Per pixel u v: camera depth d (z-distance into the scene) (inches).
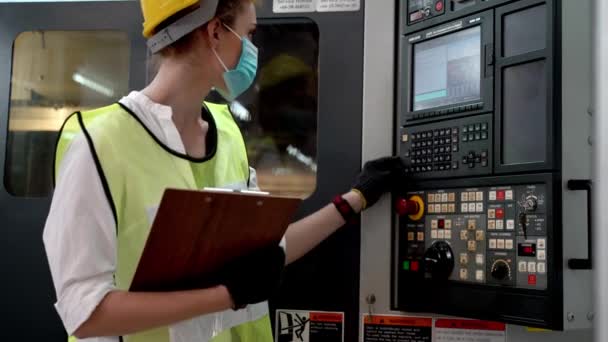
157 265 47.5
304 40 79.7
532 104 60.3
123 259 52.7
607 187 31.2
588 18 61.4
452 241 66.6
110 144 52.1
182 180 55.2
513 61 61.6
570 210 59.1
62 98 82.9
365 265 75.1
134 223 52.3
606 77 32.3
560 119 58.2
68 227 49.1
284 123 80.1
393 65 75.8
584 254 60.2
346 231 75.8
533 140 60.0
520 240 60.2
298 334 76.2
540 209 58.8
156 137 54.9
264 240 52.7
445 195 67.7
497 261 62.0
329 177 76.6
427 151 69.8
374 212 75.0
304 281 76.4
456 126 66.7
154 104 55.7
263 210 49.4
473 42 65.9
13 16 82.2
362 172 73.6
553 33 58.3
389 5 76.2
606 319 30.5
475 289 63.9
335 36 77.2
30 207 80.0
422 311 69.8
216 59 56.8
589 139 61.0
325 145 76.9
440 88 69.2
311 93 79.4
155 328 50.5
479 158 64.0
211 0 54.8
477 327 72.0
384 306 74.5
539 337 71.0
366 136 75.9
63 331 78.7
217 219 47.0
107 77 82.3
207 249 49.0
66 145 53.9
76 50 82.8
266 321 66.2
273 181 79.6
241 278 50.9
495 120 62.9
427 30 70.5
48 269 79.2
